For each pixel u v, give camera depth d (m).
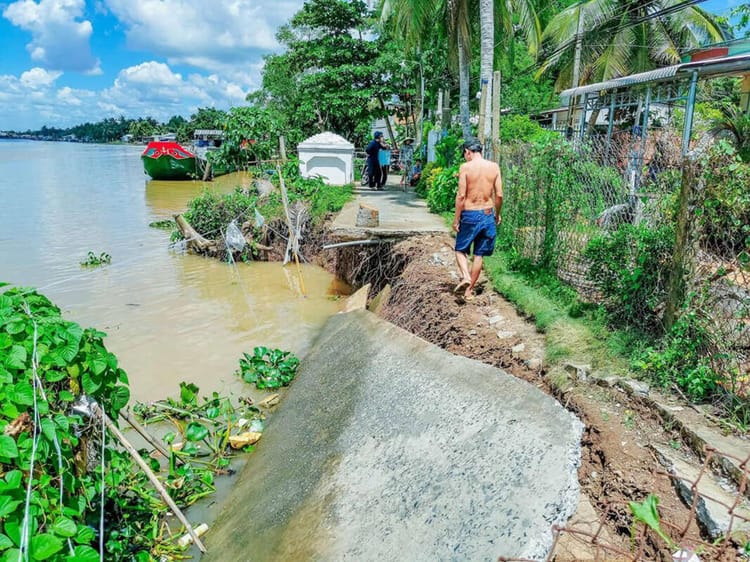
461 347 5.61
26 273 11.58
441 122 21.89
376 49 29.53
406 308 7.46
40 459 2.85
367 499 3.43
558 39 21.00
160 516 4.26
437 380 4.18
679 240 4.18
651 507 2.05
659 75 11.02
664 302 4.52
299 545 3.38
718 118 12.23
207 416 5.64
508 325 5.67
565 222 6.23
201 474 4.72
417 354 4.79
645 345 4.43
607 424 3.73
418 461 3.48
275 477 4.39
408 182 19.33
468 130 15.63
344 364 5.68
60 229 16.83
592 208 6.01
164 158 33.62
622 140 12.49
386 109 32.03
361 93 28.62
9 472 2.67
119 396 3.56
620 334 4.74
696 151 4.13
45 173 40.22
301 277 11.45
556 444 2.98
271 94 39.72
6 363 2.90
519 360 4.95
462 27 15.62
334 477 3.83
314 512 3.60
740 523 2.69
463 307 6.39
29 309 3.27
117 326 8.55
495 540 2.62
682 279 4.16
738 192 3.82
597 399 4.04
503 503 2.79
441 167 15.11
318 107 30.72
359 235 9.49
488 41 12.13
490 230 6.39
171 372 6.94
